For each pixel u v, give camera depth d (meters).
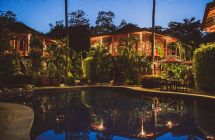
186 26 48.91
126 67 31.12
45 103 16.55
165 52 40.94
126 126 9.23
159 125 9.36
